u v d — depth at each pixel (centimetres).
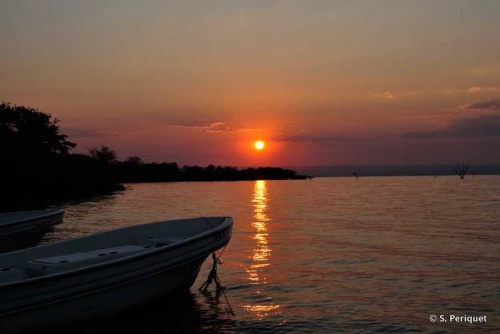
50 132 7756
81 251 1264
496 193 8338
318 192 9888
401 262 1853
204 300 1310
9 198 5216
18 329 958
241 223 3422
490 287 1434
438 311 1202
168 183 19950
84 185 7725
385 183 17300
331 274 1636
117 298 1080
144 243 1361
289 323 1118
